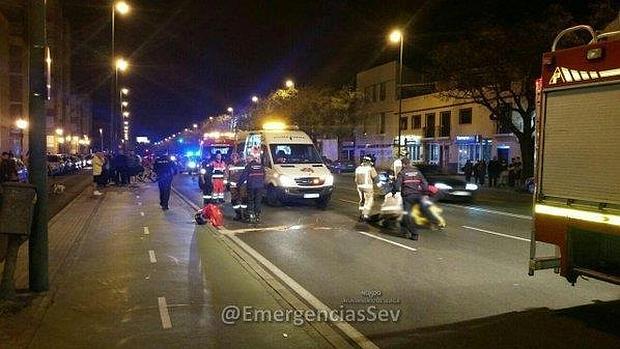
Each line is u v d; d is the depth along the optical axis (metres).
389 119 61.72
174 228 15.49
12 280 8.02
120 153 35.41
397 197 16.12
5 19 55.47
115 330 6.95
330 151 64.94
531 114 32.75
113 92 38.44
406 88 59.56
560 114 7.67
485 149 45.91
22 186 7.74
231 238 14.09
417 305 8.25
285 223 16.98
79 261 10.98
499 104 34.25
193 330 7.00
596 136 7.17
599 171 7.12
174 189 30.67
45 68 8.09
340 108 63.53
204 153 32.50
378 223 16.78
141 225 16.02
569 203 7.51
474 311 7.96
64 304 7.99
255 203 17.14
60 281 9.21
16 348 6.20
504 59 31.14
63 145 85.94
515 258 11.70
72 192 28.38
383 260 11.51
